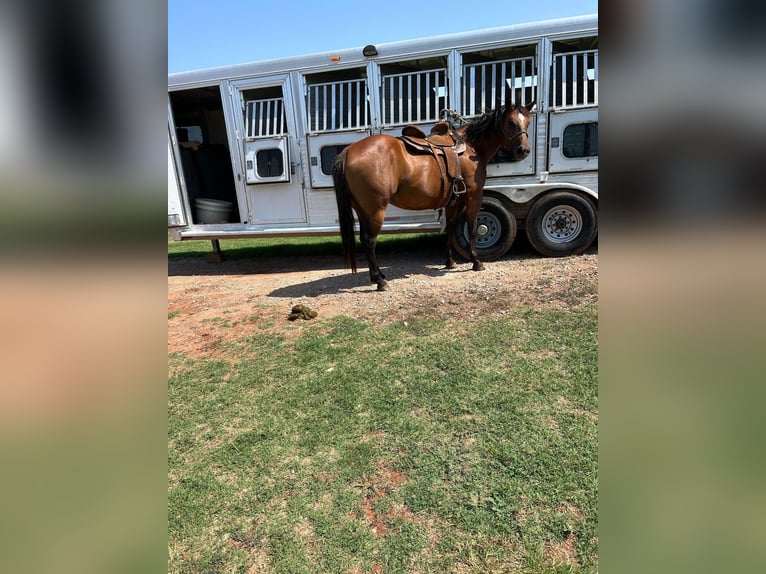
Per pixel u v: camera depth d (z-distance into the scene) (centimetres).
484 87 534
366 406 257
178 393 291
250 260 774
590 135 522
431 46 527
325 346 347
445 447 216
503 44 514
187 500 194
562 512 174
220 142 796
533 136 536
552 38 504
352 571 157
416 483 195
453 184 473
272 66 568
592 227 546
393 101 550
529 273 504
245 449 227
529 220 557
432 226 575
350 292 490
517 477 194
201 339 387
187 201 645
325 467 210
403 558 160
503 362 296
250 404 271
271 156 598
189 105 743
